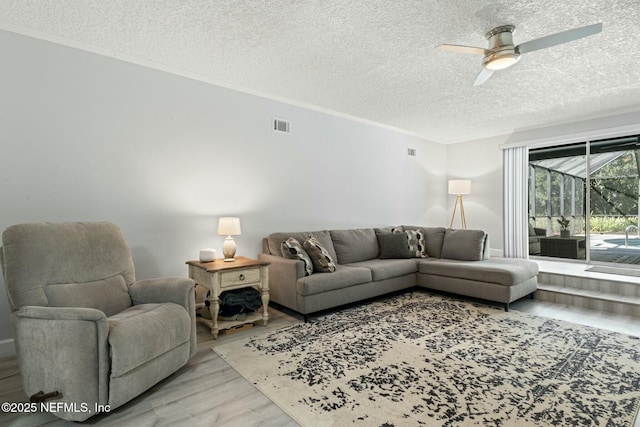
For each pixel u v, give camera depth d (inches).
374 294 150.9
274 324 126.7
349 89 151.9
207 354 100.5
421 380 84.1
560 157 216.7
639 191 185.8
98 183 114.3
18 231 80.6
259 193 156.2
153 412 72.0
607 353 99.8
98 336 69.3
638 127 177.5
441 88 150.2
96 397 68.5
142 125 123.3
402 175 229.9
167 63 125.3
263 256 150.3
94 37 106.7
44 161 104.8
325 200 183.9
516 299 144.8
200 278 121.7
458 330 118.6
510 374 87.0
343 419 68.7
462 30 101.2
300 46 111.5
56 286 82.6
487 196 242.7
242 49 113.8
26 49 101.8
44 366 69.0
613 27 98.6
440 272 161.8
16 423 69.7
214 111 141.5
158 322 81.3
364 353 100.1
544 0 85.7
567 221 215.2
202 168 138.2
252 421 68.6
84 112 111.6
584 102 169.8
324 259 140.6
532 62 122.9
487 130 228.7
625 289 149.7
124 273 100.0
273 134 161.0
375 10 90.5
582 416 68.9
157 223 126.7
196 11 91.7
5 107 98.9
